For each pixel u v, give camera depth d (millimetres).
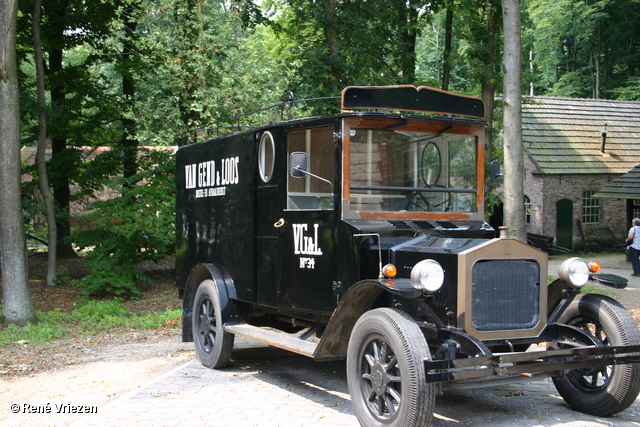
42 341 9883
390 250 5176
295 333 6977
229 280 7066
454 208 5828
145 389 6109
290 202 5992
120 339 9922
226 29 14086
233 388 6129
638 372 4836
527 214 26406
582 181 26328
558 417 5102
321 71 15453
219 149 7391
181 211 8547
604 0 36750
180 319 11547
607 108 29625
